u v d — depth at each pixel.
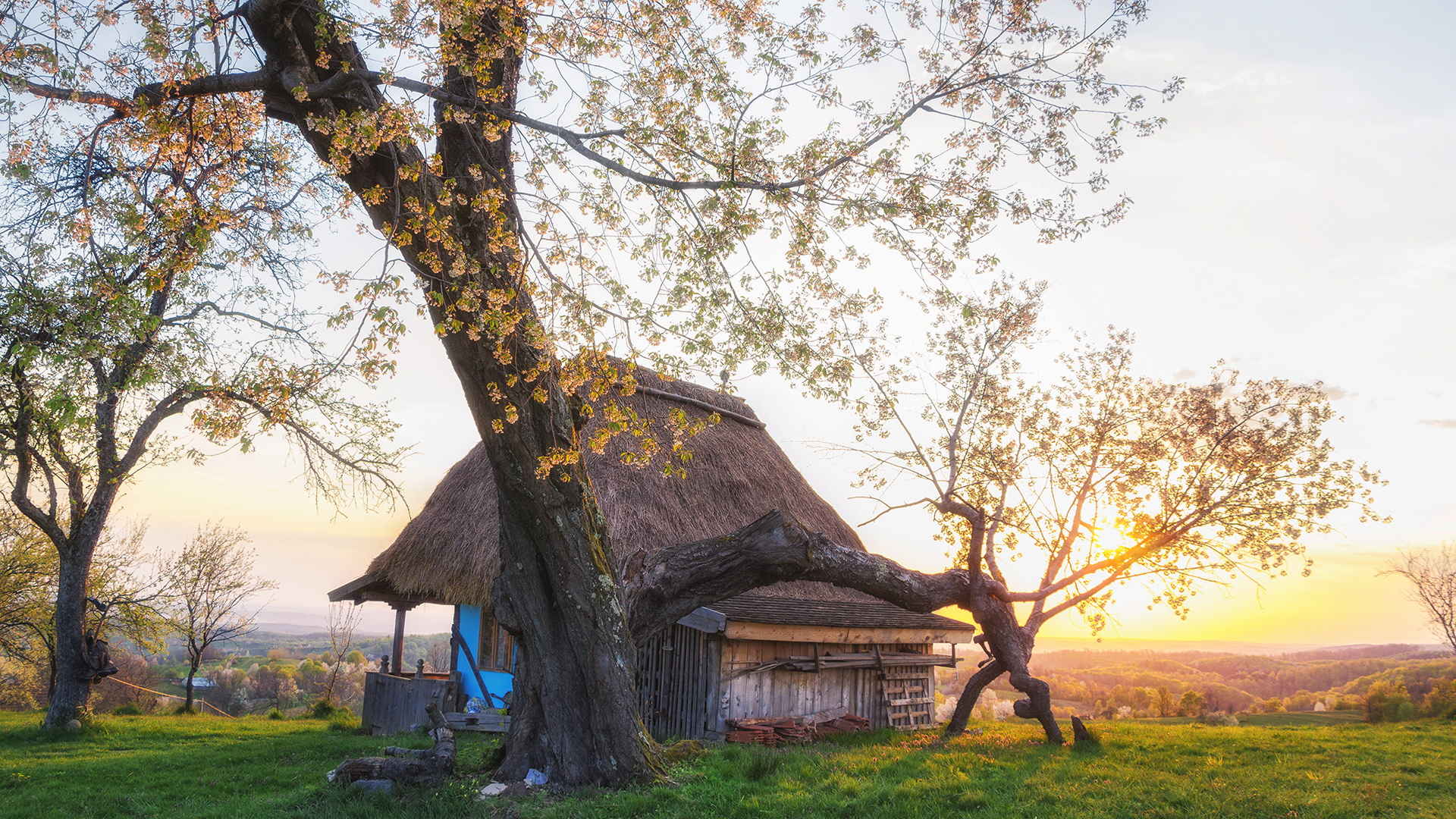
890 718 17.23
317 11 7.47
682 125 8.16
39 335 9.65
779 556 11.27
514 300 7.82
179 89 7.61
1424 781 10.02
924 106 8.82
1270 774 10.31
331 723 19.77
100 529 18.06
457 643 17.16
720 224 8.11
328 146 8.26
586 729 9.55
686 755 10.92
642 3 7.82
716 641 14.16
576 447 9.47
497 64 8.90
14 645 26.00
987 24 8.62
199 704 28.59
